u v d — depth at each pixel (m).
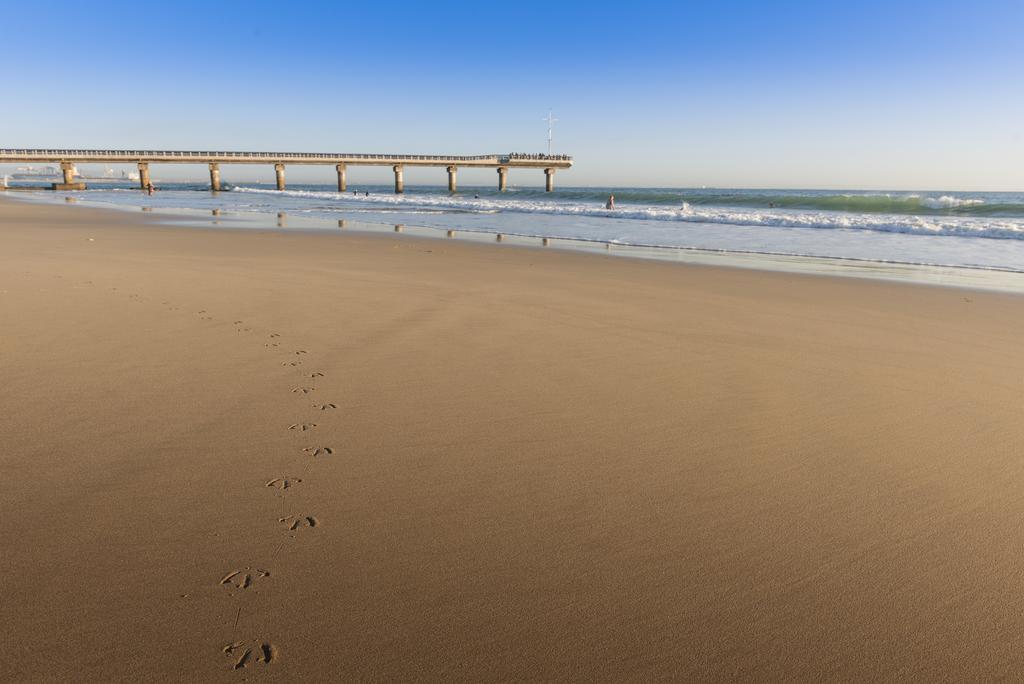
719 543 2.43
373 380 4.23
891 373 4.66
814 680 1.79
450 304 6.96
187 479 2.79
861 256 13.28
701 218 23.89
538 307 6.95
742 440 3.39
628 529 2.52
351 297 7.19
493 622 1.98
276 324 5.72
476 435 3.38
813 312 7.08
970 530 2.54
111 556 2.23
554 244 15.41
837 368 4.78
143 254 11.07
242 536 2.38
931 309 7.34
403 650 1.85
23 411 3.49
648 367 4.71
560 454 3.17
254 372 4.30
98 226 18.64
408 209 33.19
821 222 21.14
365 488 2.78
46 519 2.44
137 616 1.94
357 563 2.25
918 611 2.07
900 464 3.12
